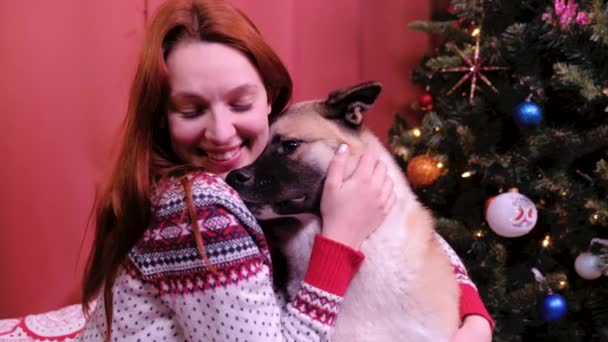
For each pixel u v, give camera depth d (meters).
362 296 1.50
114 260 1.42
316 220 1.60
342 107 1.66
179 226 1.30
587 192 2.40
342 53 3.21
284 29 2.95
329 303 1.37
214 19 1.47
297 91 3.12
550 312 2.45
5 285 2.59
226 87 1.45
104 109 2.65
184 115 1.48
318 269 1.39
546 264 2.60
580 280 2.65
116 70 2.65
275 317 1.35
